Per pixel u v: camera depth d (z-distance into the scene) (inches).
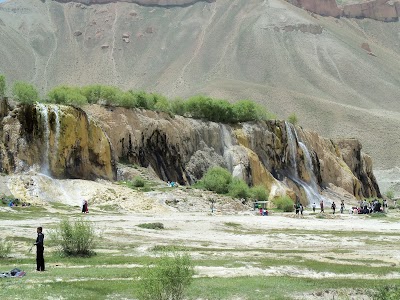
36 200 2319.1
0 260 1065.5
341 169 5029.5
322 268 1053.8
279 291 834.2
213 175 3346.5
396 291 832.3
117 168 3139.8
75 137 2859.3
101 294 778.8
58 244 1255.5
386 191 6761.8
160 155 3558.1
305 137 4837.6
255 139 4254.4
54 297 749.9
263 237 1625.2
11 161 2588.6
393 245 1485.0
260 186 3528.5
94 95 3641.7
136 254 1184.2
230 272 991.0
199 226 1838.1
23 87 2886.3
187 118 3971.5
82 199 2447.1
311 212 3117.6
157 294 711.7
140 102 3796.8
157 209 2450.8
